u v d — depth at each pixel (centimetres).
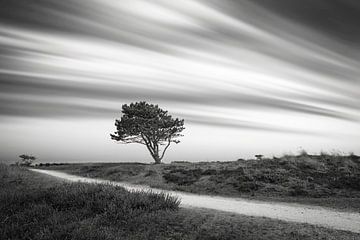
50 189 1426
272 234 984
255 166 2819
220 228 1030
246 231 1009
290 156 3017
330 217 1312
